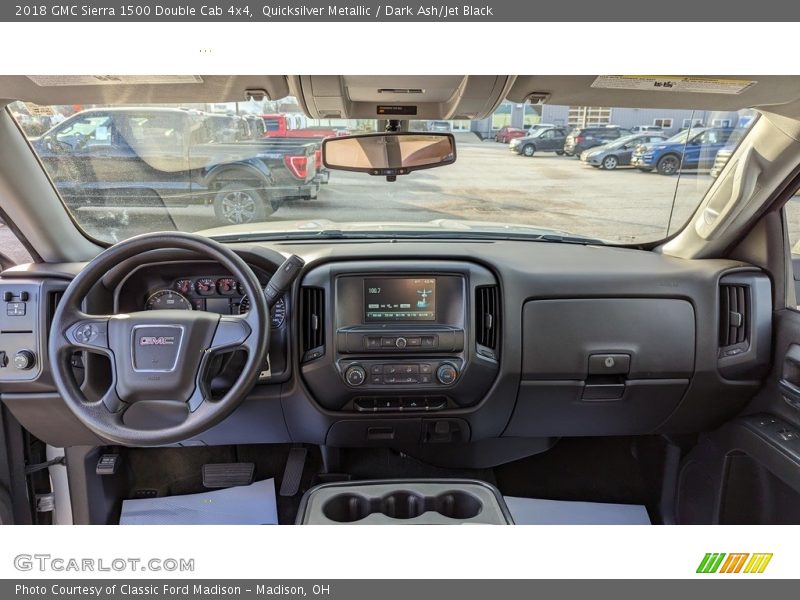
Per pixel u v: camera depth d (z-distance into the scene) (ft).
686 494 7.05
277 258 5.96
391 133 5.75
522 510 7.31
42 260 6.25
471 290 5.93
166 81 4.53
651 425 6.56
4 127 5.44
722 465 6.42
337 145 5.94
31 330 5.71
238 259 4.92
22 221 5.91
